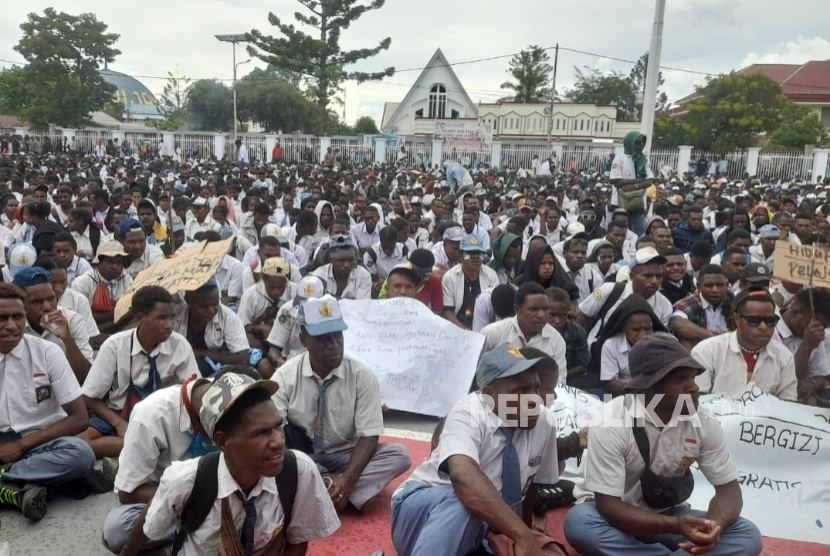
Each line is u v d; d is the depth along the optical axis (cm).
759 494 432
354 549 379
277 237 804
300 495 276
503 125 5225
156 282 546
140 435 343
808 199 1906
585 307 646
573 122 5103
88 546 379
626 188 1232
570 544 368
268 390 249
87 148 4216
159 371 456
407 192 1931
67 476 414
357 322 580
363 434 415
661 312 626
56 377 426
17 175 1728
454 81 6059
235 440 246
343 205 1382
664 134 4581
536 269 681
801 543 390
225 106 5731
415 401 556
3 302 403
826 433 443
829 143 4225
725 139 4141
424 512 333
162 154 4000
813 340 509
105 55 5638
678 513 361
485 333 554
